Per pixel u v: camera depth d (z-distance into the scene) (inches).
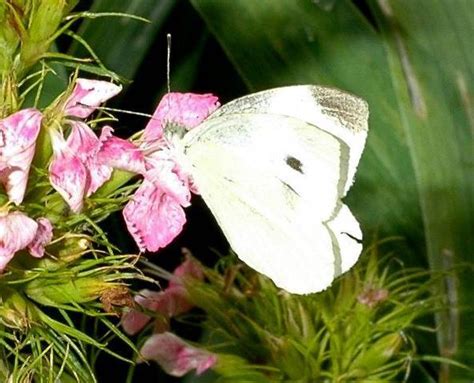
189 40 13.2
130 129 12.9
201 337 12.6
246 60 12.4
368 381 12.1
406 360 12.0
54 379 9.9
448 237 12.2
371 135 12.7
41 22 9.8
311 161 9.9
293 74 12.5
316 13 12.6
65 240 9.7
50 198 9.7
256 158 10.0
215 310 12.0
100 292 9.7
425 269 12.6
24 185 9.4
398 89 12.3
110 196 9.7
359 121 9.9
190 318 12.9
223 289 12.0
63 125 9.6
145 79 13.0
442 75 12.2
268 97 10.0
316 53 12.6
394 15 12.1
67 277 9.7
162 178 9.6
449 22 12.1
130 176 9.7
